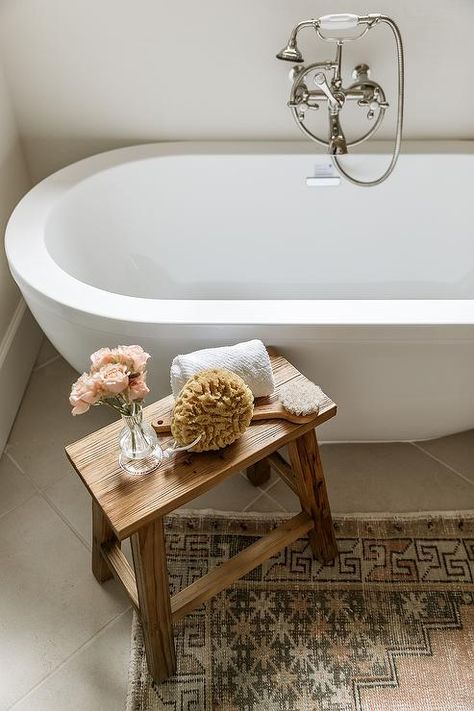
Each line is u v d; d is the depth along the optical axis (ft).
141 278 7.22
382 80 6.72
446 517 5.82
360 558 5.57
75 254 6.43
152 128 7.13
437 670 4.88
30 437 6.65
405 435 6.28
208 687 4.82
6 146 6.86
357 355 5.10
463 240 7.22
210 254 7.38
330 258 7.43
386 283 7.54
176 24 6.41
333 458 6.36
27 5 6.33
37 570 5.58
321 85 6.08
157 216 7.07
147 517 3.96
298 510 5.92
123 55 6.63
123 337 5.04
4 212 6.79
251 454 4.32
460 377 5.32
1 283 6.66
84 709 4.76
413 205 7.07
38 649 5.08
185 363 4.50
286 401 4.55
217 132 7.14
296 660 4.95
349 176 6.73
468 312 4.88
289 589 5.37
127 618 5.26
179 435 4.20
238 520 5.81
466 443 6.49
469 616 5.20
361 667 4.91
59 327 5.33
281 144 6.95
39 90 6.89
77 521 5.92
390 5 6.23
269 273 7.51
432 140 7.04
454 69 6.61
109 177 6.69
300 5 6.25
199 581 4.75
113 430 4.53
